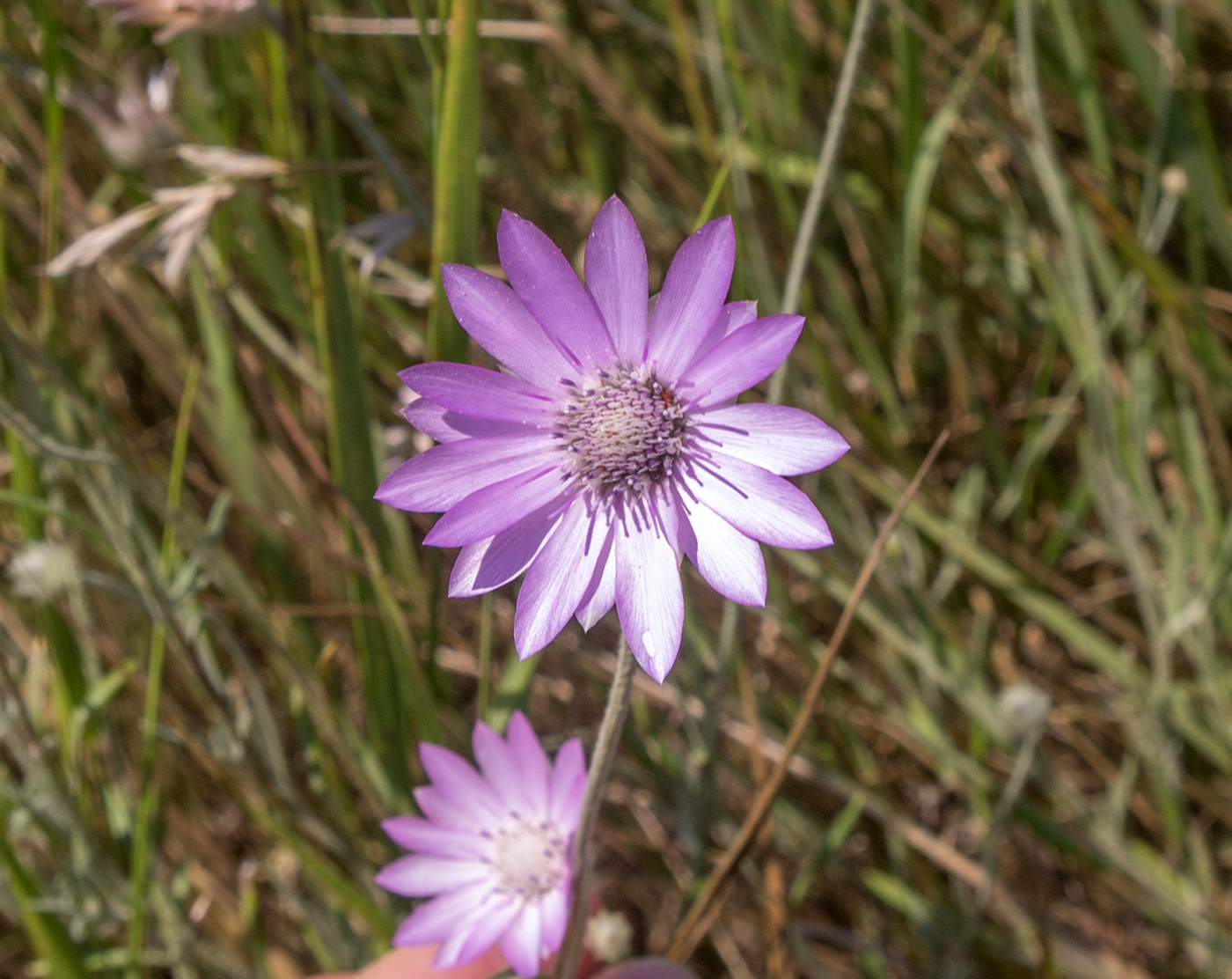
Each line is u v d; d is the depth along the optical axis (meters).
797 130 0.43
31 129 0.43
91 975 0.41
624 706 0.31
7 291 0.45
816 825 0.45
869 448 0.46
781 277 0.47
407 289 0.46
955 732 0.48
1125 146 0.47
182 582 0.38
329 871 0.39
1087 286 0.40
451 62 0.35
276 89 0.37
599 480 0.31
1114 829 0.41
